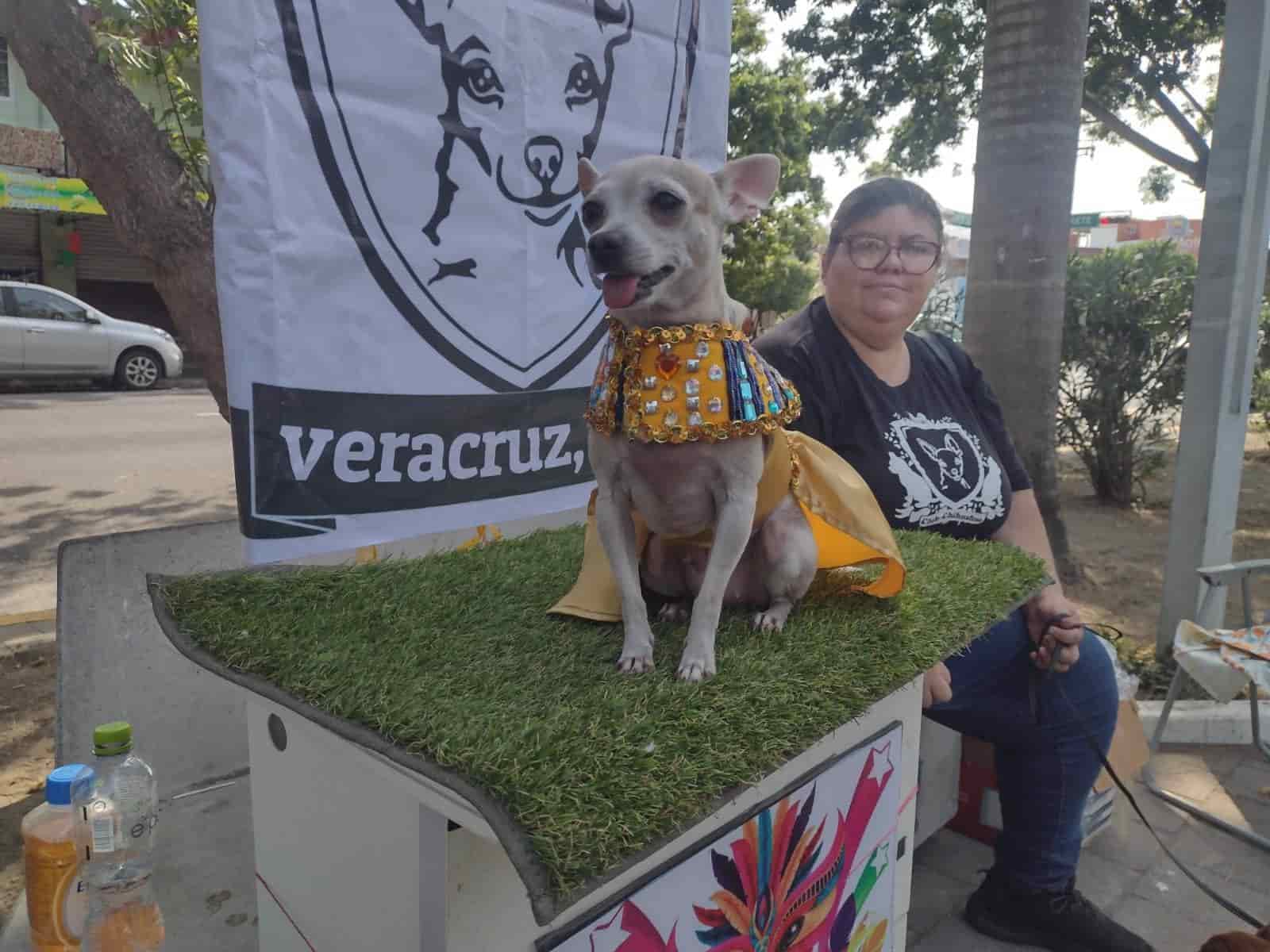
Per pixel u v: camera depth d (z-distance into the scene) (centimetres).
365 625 156
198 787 253
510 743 113
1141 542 624
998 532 260
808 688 141
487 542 223
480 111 209
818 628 165
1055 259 440
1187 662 286
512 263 222
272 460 184
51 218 1486
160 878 216
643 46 245
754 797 141
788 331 239
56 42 239
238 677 138
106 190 252
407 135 196
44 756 308
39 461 763
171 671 249
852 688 144
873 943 180
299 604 162
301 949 155
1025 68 418
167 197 251
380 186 193
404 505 209
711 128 272
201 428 945
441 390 212
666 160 142
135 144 247
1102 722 226
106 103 243
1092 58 858
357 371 195
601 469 146
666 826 108
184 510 619
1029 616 222
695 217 140
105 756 149
